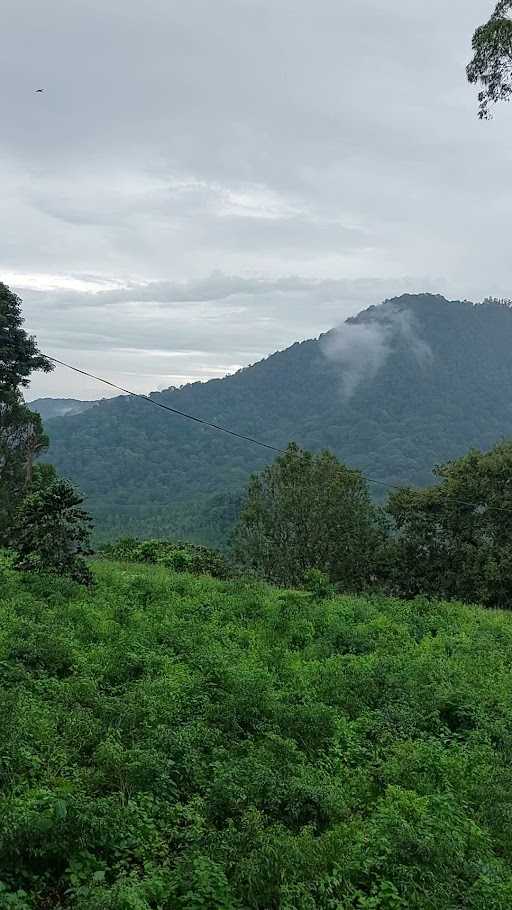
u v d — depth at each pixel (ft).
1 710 28.53
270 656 45.34
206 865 20.84
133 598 59.57
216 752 29.04
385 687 41.22
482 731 36.37
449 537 116.06
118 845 21.94
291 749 30.45
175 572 86.43
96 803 22.76
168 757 27.63
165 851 22.35
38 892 19.76
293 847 22.24
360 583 117.08
